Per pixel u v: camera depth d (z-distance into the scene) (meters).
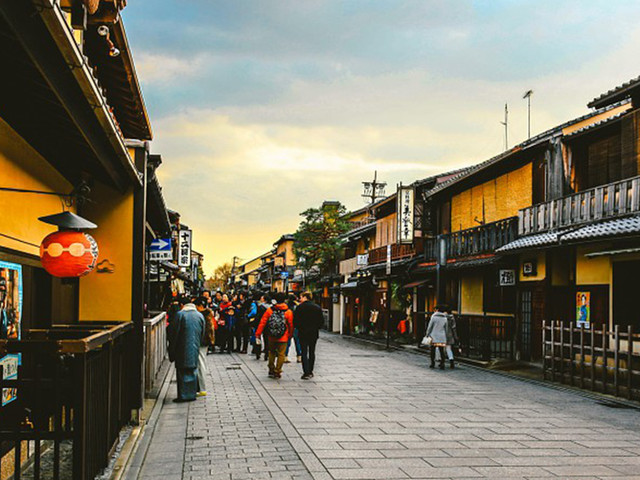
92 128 5.71
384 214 36.03
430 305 28.39
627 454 7.21
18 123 5.78
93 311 8.74
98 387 5.45
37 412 4.78
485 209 23.98
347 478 6.00
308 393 11.81
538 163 19.72
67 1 5.98
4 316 5.95
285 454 6.98
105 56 9.42
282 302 14.30
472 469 6.38
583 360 13.39
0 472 5.38
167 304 25.84
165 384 13.14
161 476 6.07
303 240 46.72
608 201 15.40
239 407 10.17
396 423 8.89
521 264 19.53
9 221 6.10
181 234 35.69
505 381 14.77
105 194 8.95
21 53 3.91
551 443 7.75
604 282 16.33
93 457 5.21
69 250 5.79
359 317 40.53
